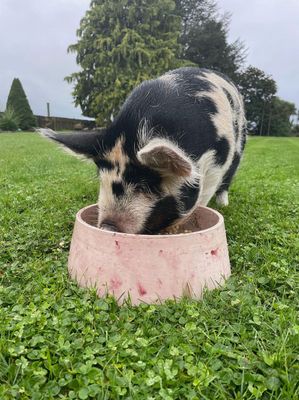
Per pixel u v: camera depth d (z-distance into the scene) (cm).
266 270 67
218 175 77
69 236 82
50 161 212
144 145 58
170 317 53
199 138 67
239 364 44
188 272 57
